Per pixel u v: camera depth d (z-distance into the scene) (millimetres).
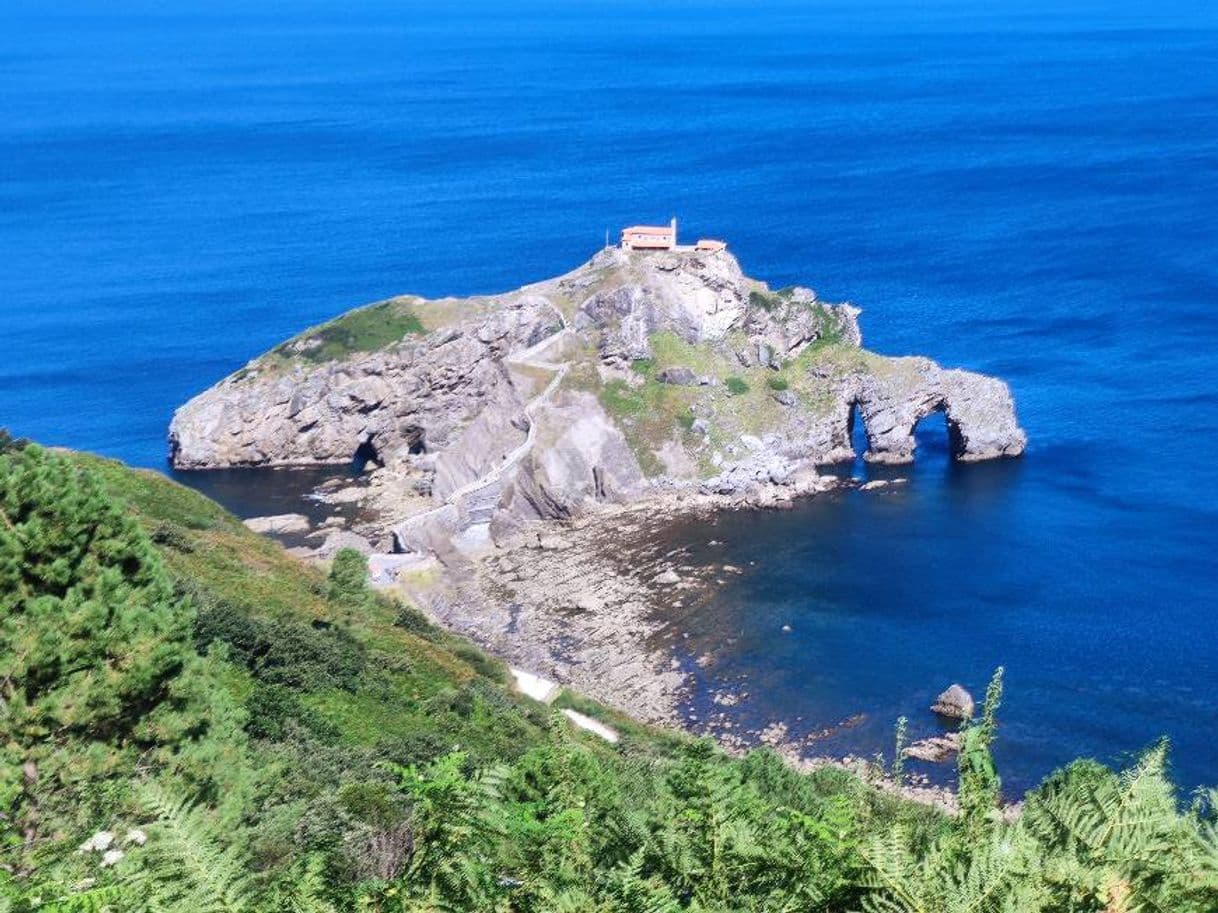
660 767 22453
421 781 9570
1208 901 6836
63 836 19906
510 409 135125
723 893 8789
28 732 24625
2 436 73688
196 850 9086
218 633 49188
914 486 130250
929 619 99375
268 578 66062
